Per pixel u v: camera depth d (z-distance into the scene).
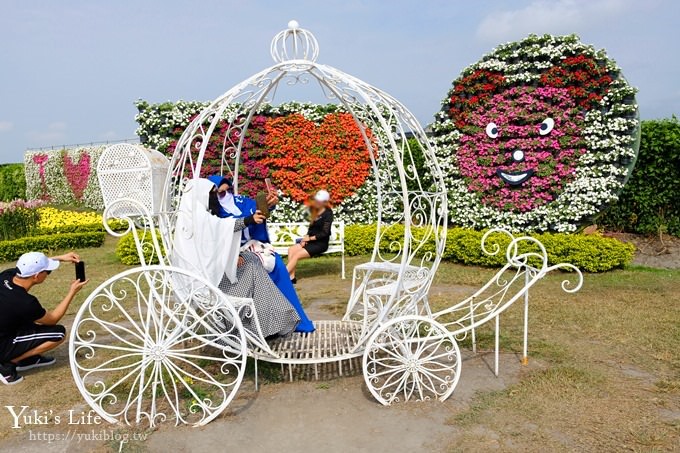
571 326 4.81
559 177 8.26
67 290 6.74
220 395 3.45
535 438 2.85
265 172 9.23
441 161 9.15
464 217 8.99
